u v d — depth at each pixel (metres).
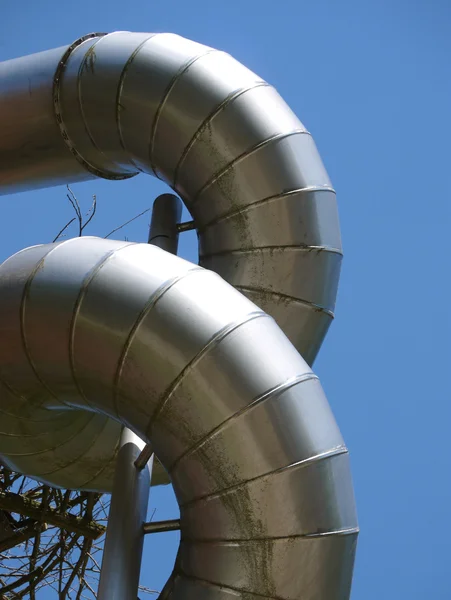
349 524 6.91
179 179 9.36
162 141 9.31
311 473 6.79
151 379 6.98
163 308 7.09
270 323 7.25
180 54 9.48
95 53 9.76
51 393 7.67
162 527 7.89
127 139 9.59
